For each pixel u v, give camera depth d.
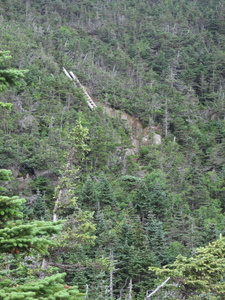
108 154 43.28
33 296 4.27
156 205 32.22
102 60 75.62
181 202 36.19
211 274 9.45
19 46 59.59
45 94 50.53
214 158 48.22
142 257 22.89
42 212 28.69
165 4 109.81
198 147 52.06
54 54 67.56
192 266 9.38
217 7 106.56
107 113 54.62
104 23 95.94
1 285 4.43
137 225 26.19
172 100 61.72
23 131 42.78
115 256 22.41
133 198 33.53
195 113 61.69
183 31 94.62
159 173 39.34
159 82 73.81
